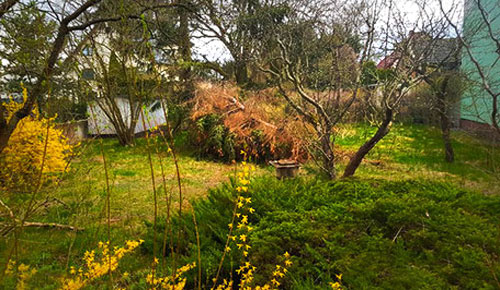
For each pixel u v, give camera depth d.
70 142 6.44
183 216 4.18
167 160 10.26
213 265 2.85
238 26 10.28
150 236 3.81
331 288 2.32
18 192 4.44
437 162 8.73
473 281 2.08
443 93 8.34
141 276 3.17
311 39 7.71
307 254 2.76
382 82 6.83
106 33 8.36
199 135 10.77
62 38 4.42
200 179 8.22
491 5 9.22
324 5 7.59
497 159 6.90
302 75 7.35
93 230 4.21
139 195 6.39
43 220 4.38
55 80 5.21
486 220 2.78
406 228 2.83
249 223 3.32
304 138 7.61
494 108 5.46
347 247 2.68
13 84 5.41
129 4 6.48
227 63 14.05
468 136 10.29
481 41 9.55
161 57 10.88
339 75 6.73
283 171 6.06
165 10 9.65
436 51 7.16
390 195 3.46
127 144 12.21
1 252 2.88
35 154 4.77
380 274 2.31
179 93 13.34
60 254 3.54
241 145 9.80
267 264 2.68
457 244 2.46
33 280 2.78
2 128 3.90
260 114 10.03
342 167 8.35
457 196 3.38
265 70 6.72
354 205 3.22
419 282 2.11
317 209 3.36
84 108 7.72
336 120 6.30
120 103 13.20
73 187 5.46
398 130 12.62
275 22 9.24
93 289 2.75
